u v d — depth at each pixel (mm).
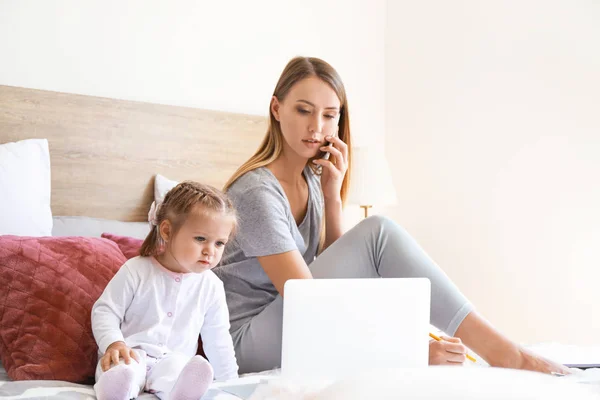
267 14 3133
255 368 1653
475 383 815
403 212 3436
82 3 2633
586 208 2646
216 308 1586
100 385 1184
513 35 2963
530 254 2840
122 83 2711
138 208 2621
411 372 875
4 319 1494
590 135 2650
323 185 1892
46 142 2320
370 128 3510
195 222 1490
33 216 2117
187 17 2891
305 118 1769
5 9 2482
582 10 2707
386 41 3582
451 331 1509
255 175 1733
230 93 3000
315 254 1920
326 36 3342
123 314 1477
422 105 3371
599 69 2639
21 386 1294
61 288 1547
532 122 2863
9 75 2477
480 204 3061
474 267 3066
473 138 3111
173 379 1284
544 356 1588
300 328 1254
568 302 2691
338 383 888
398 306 1291
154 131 2676
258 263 1703
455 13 3227
